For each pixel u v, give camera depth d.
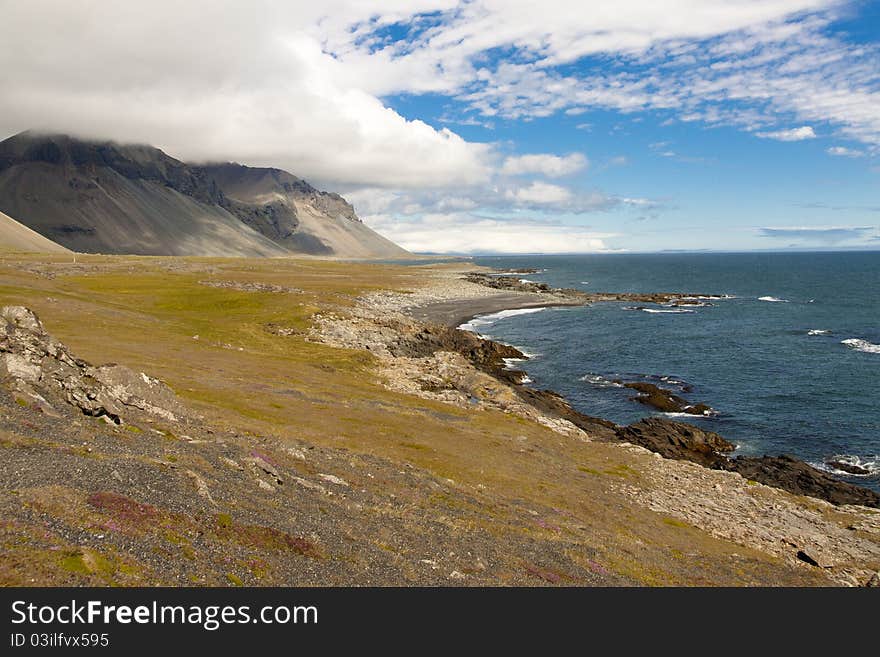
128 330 73.44
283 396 51.62
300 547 20.70
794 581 29.30
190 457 26.44
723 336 120.31
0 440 21.73
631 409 72.25
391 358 84.50
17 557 14.12
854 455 56.91
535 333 124.94
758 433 63.38
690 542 33.66
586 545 29.67
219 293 128.75
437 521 28.56
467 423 54.16
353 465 34.69
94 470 20.92
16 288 91.06
